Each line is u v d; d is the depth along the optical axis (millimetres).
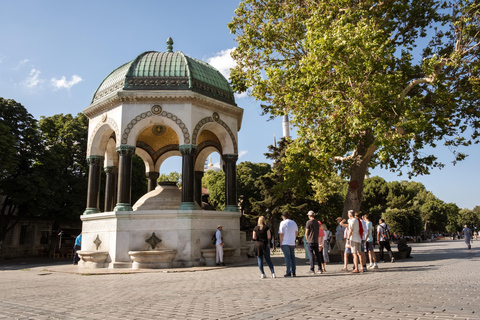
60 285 10438
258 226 10820
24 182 29000
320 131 16234
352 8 17453
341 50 14648
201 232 16312
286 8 18766
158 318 5391
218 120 18953
